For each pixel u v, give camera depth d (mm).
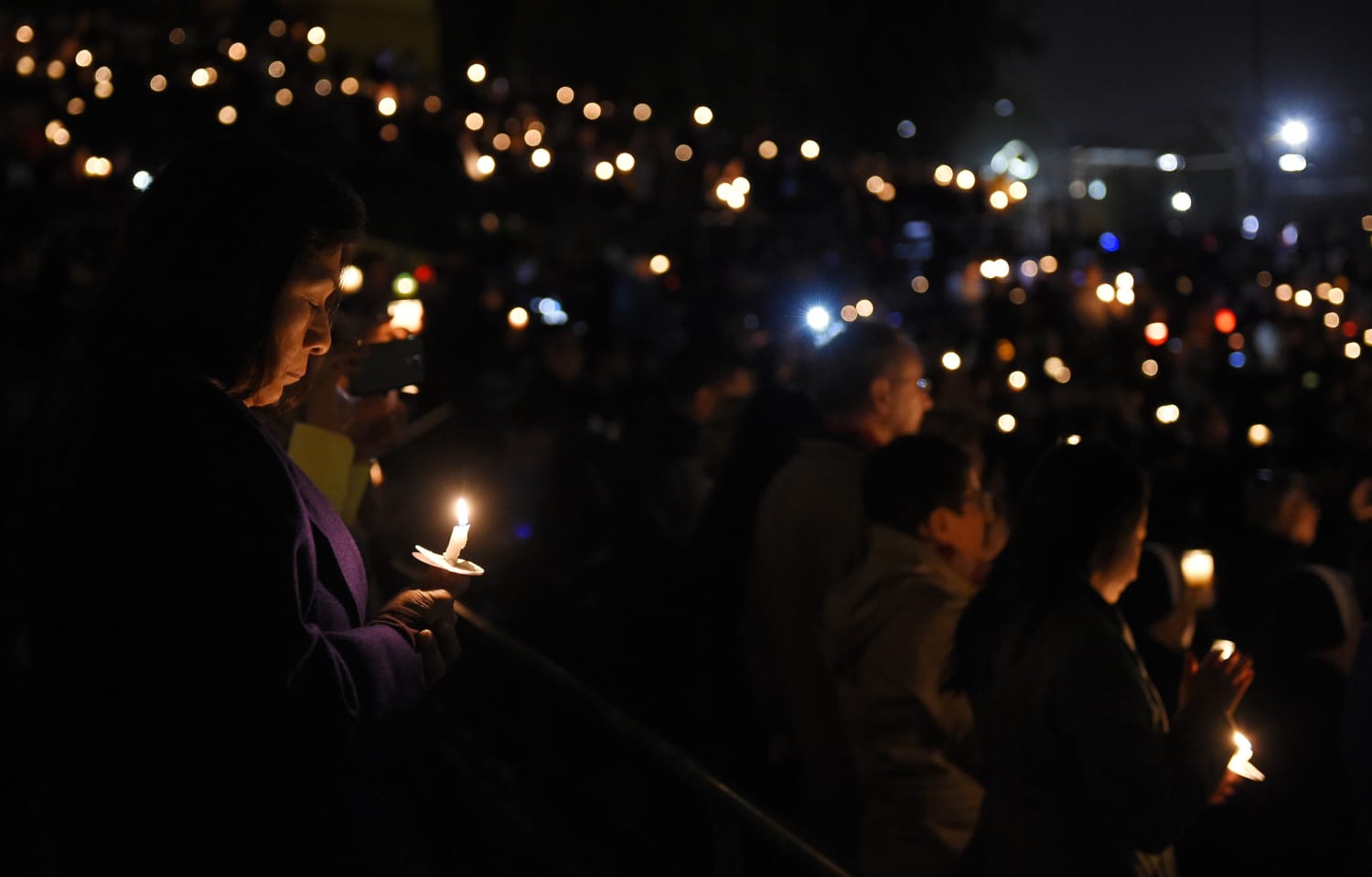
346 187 1860
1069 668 2652
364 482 2959
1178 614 3857
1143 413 9703
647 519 5426
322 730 1674
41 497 1718
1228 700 2668
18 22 16016
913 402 4027
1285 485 5406
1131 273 18188
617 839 4316
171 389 1695
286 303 1799
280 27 17828
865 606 3299
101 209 13000
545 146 17844
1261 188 25984
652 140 18312
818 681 3902
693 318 14328
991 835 2789
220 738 1626
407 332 3605
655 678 4918
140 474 1646
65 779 1704
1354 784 3453
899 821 3242
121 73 15336
